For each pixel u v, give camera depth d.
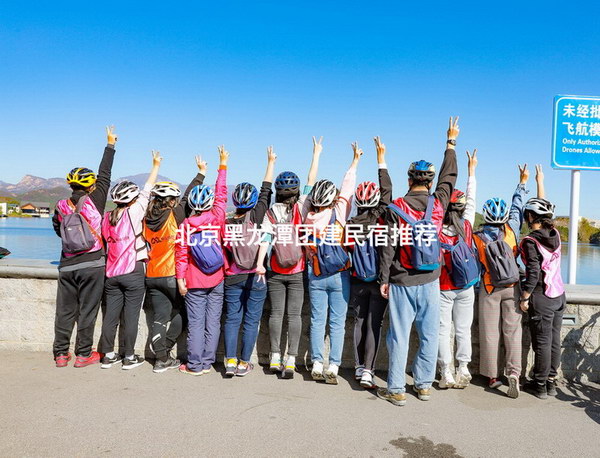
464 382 3.98
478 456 2.81
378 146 4.21
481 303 4.05
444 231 3.80
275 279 4.07
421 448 2.88
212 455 2.71
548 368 3.81
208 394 3.69
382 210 3.88
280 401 3.58
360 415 3.36
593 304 4.25
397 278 3.59
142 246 4.22
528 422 3.33
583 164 5.08
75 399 3.53
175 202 4.20
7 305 4.71
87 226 4.16
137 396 3.61
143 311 4.60
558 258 3.81
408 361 4.45
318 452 2.79
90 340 4.34
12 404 3.41
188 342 4.10
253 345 4.16
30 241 32.19
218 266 3.98
